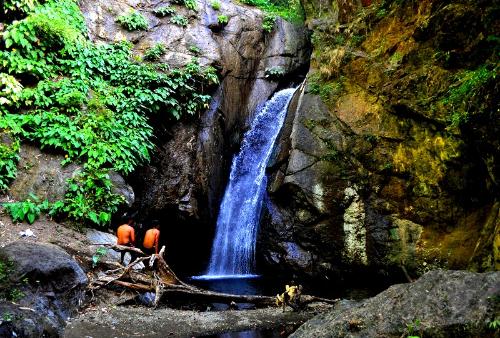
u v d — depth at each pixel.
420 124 10.06
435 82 9.74
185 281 12.21
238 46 15.77
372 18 12.26
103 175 9.85
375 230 10.67
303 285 11.27
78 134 10.01
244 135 15.55
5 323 5.09
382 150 10.85
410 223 10.23
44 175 9.52
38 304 6.04
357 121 11.55
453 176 9.41
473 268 7.96
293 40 17.33
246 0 18.03
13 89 9.78
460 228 9.42
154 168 12.39
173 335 6.53
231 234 13.95
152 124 12.59
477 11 8.91
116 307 7.62
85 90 10.98
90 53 11.85
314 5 15.33
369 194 10.95
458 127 8.53
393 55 11.11
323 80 12.95
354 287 11.08
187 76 13.13
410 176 10.28
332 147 11.63
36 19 10.44
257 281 12.13
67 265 6.91
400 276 10.21
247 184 14.38
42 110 10.19
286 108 15.18
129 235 9.31
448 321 4.45
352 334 4.93
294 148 12.09
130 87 12.16
